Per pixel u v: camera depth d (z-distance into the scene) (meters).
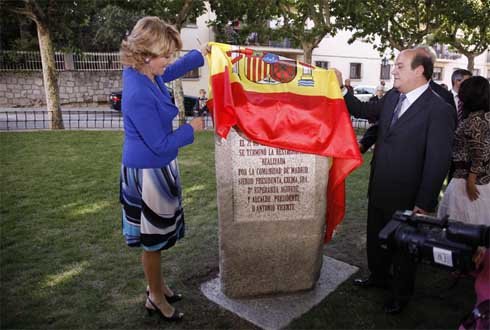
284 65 2.71
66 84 19.61
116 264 3.36
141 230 2.46
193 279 3.18
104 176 5.84
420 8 13.89
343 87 3.07
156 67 2.26
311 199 2.86
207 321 2.67
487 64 33.41
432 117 2.59
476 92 2.99
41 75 19.03
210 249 3.69
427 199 2.57
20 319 2.62
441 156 2.54
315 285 3.10
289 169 2.79
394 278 2.76
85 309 2.75
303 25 11.93
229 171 2.72
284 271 2.94
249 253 2.86
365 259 3.57
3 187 5.25
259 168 2.75
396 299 2.76
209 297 2.94
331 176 2.90
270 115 2.66
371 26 12.66
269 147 2.73
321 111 2.72
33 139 8.81
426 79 2.65
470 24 14.55
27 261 3.38
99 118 14.80
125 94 2.23
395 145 2.72
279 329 2.60
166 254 3.59
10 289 2.96
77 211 4.49
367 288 3.09
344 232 4.12
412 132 2.65
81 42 20.03
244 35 12.88
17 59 18.47
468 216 3.13
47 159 6.88
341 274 3.29
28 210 4.48
